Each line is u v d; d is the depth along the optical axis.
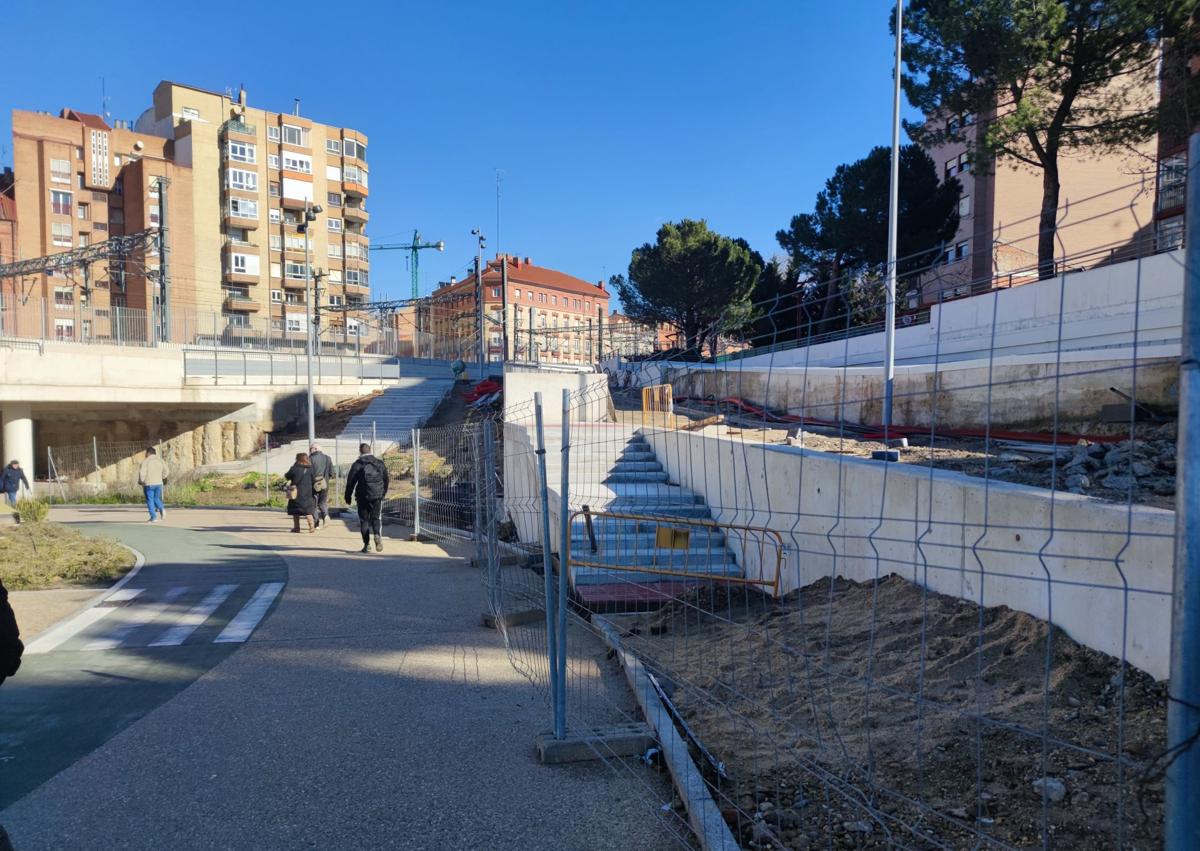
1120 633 3.85
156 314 36.16
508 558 10.59
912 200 30.06
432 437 22.28
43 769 4.32
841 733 4.03
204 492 26.17
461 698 5.46
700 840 3.33
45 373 28.62
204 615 8.26
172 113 68.81
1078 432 8.90
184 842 3.52
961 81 21.70
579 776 4.15
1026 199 33.69
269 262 71.00
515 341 49.81
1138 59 19.09
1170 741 1.54
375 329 48.44
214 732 4.86
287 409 35.59
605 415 17.39
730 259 37.41
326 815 3.76
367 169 79.00
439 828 3.62
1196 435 1.51
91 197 65.69
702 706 4.86
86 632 7.57
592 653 6.56
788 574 7.91
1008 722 3.67
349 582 10.02
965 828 2.78
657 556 9.01
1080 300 11.08
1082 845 2.75
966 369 10.85
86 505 25.11
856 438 10.91
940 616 5.14
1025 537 4.62
